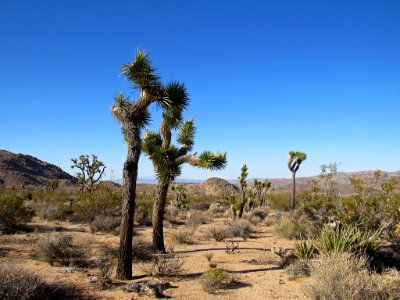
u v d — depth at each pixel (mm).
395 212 12586
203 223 20156
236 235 15422
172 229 16828
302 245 10039
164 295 7000
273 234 15883
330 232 9922
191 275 8617
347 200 14258
